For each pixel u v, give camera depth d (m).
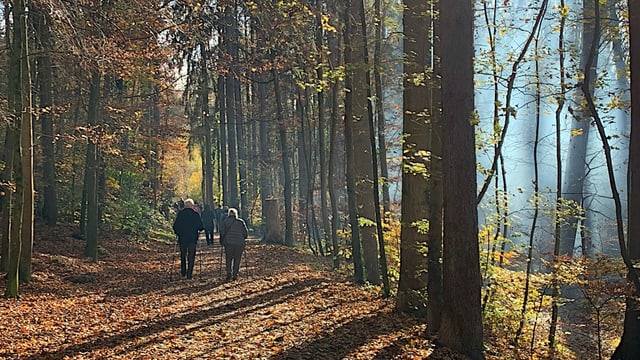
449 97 8.26
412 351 8.41
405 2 10.43
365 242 15.72
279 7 13.10
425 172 9.80
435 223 9.75
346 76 11.58
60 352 7.62
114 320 9.87
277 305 11.85
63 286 13.02
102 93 20.47
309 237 25.28
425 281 11.12
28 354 7.47
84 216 21.53
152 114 31.06
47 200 21.62
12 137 12.63
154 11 14.06
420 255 11.06
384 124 19.05
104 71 13.70
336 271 17.81
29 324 9.21
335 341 8.92
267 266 18.77
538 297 11.60
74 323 9.50
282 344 8.48
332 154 17.28
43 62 17.31
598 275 9.72
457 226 8.33
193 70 25.22
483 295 11.70
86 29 12.39
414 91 10.54
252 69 18.52
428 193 10.84
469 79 8.23
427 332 9.57
